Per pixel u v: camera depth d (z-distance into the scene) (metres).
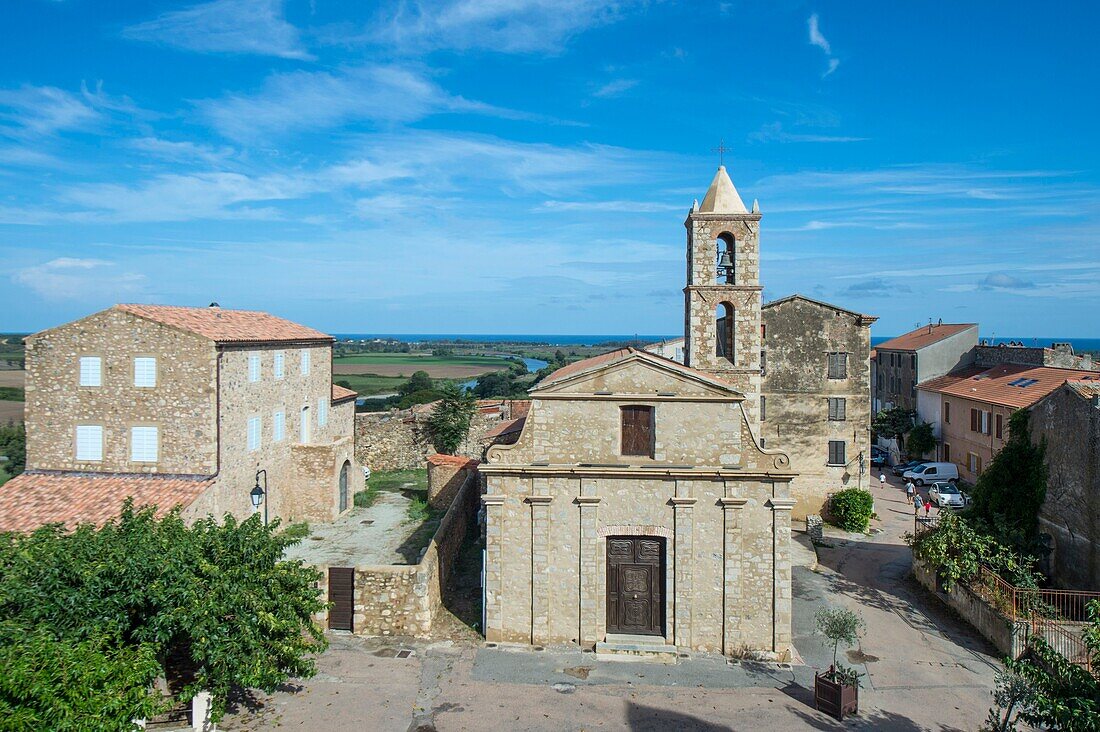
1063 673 12.46
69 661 10.80
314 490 31.42
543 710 16.17
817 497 35.97
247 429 27.86
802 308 35.75
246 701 16.09
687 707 16.45
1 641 11.12
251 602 13.65
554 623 19.55
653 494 19.30
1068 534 23.23
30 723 9.98
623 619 19.59
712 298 26.70
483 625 19.92
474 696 16.70
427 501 34.38
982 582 22.28
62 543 13.39
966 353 56.25
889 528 35.50
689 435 19.28
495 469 19.41
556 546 19.50
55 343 25.88
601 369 19.30
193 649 12.95
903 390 59.34
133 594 12.58
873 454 55.84
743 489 19.06
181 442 25.44
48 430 25.95
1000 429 42.38
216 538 14.62
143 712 11.59
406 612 19.95
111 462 25.73
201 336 25.33
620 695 16.94
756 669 18.47
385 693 16.72
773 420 36.09
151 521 15.38
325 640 15.55
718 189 27.22
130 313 25.52
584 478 19.31
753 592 19.08
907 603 24.23
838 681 16.33
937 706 16.88
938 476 47.06
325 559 25.83
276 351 30.41
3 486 25.12
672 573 19.27
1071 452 23.12
